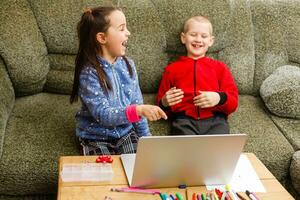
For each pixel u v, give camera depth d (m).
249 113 2.04
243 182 1.31
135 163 1.19
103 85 1.55
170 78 1.99
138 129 1.73
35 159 1.58
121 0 2.09
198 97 1.85
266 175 1.35
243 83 2.17
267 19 2.21
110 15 1.56
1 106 1.71
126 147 1.66
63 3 2.00
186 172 1.25
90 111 1.55
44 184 1.58
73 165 1.33
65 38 2.00
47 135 1.72
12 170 1.55
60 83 2.03
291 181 1.77
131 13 2.06
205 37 1.98
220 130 1.83
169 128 1.88
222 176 1.29
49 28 1.98
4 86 1.80
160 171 1.22
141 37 2.05
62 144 1.68
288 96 1.93
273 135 1.86
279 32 2.20
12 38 1.88
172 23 2.08
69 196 1.19
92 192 1.22
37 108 1.91
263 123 1.96
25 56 1.90
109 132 1.64
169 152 1.19
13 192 1.59
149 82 2.10
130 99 1.68
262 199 1.23
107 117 1.48
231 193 1.24
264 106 2.11
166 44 2.10
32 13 1.98
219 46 2.15
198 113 1.88
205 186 1.29
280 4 2.25
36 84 1.98
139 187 1.25
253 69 2.18
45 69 1.98
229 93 1.93
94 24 1.56
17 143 1.64
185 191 1.26
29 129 1.74
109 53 1.62
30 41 1.92
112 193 1.22
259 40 2.20
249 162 1.42
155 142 1.15
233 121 1.96
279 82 1.99
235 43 2.17
